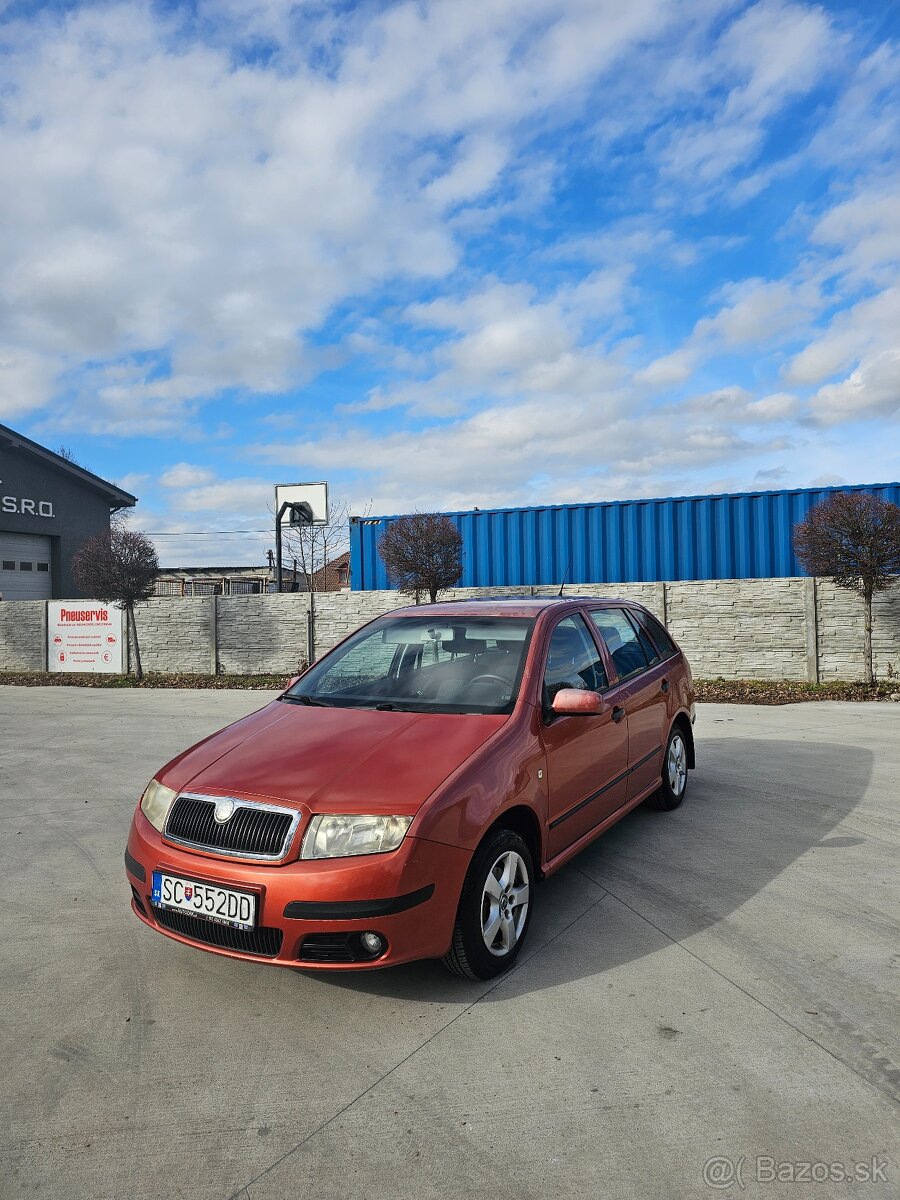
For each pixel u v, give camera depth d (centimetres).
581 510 1605
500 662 421
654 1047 285
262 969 357
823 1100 253
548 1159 231
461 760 341
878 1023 297
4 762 820
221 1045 296
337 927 296
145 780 724
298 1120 253
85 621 1742
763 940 367
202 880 314
